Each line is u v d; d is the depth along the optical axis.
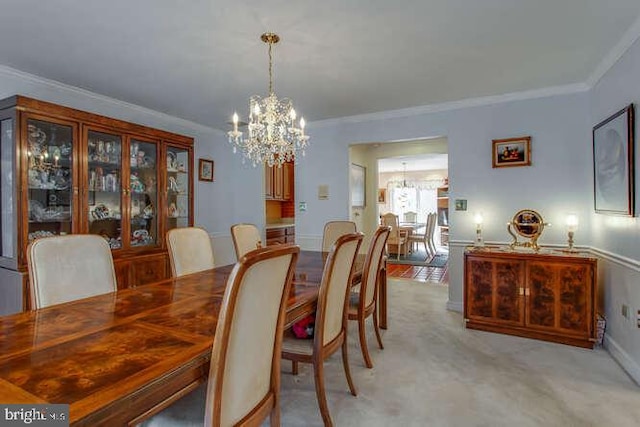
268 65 2.71
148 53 2.50
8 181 2.60
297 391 2.12
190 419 1.20
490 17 2.04
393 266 6.30
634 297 2.27
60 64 2.68
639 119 2.20
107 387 0.88
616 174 2.51
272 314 1.25
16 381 0.90
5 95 2.78
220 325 0.99
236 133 2.48
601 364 2.44
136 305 1.61
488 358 2.55
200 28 2.15
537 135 3.34
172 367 0.99
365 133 4.18
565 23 2.12
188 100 3.59
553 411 1.89
